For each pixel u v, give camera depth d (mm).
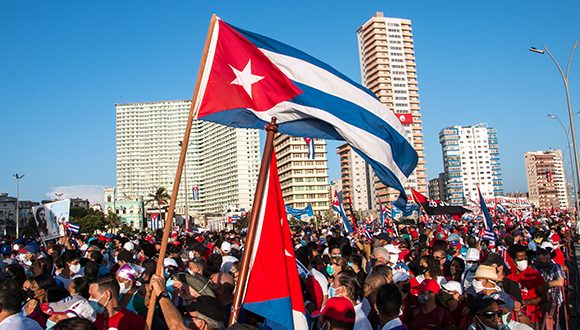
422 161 159125
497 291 6035
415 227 24016
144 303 6496
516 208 63000
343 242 12086
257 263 4512
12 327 4961
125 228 94188
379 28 164000
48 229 16359
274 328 4531
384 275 6504
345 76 6238
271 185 4750
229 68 5824
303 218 70438
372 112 6156
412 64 164875
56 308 5250
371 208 159875
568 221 49750
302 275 7555
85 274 7820
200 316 4359
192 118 4891
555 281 8594
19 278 8328
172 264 8477
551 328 7047
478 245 12016
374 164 6012
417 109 162250
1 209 144875
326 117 5859
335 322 4883
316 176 116750
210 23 5266
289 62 5977
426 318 5898
